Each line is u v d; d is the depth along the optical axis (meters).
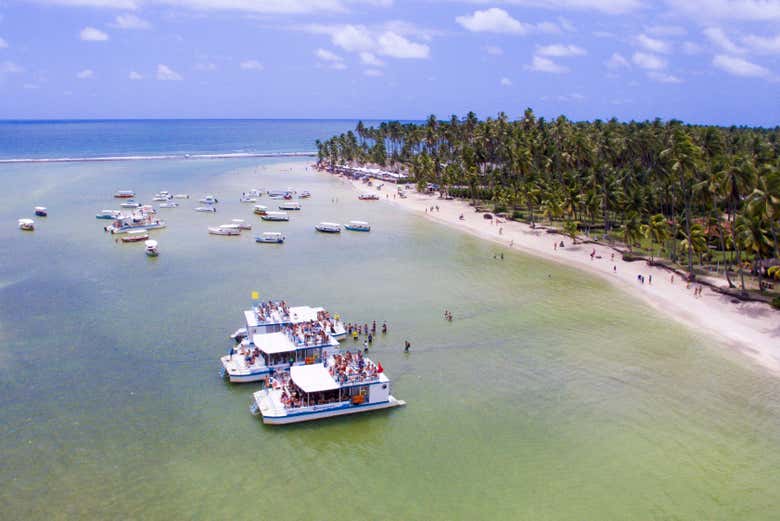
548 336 88.31
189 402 66.62
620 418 65.31
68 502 49.47
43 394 67.00
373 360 78.75
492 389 71.62
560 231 162.12
